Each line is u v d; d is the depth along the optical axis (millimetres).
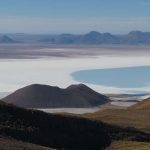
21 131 81062
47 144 81625
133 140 96188
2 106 89250
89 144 88125
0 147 61719
